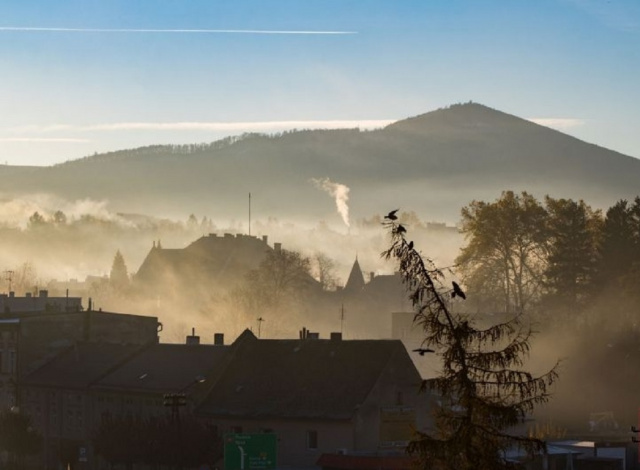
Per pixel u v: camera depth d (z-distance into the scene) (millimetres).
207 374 149250
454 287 56656
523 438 56938
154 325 181125
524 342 57312
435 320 56906
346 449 134250
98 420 159000
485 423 56094
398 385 139375
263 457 116750
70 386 162250
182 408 147000
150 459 139250
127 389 154125
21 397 169625
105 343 170375
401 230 57188
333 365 142625
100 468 155875
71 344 174250
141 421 144750
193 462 136500
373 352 141250
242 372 148500
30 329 171625
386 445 136875
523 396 57031
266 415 139625
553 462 125125
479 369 56875
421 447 56031
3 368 173125
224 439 118000
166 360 157875
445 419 57625
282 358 147375
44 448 165875
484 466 55469
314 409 137625
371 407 136500
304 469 134500
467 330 56875
